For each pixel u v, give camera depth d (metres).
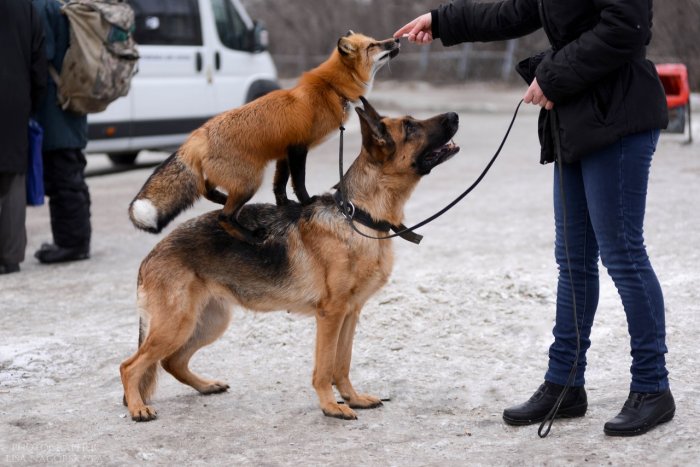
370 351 5.42
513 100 23.58
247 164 4.46
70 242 8.06
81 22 7.54
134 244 8.87
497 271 6.70
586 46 3.58
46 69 7.45
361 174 4.38
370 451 3.88
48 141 7.79
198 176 4.56
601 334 5.41
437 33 4.48
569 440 3.87
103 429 4.30
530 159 13.75
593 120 3.70
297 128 4.52
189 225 4.55
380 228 4.37
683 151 13.36
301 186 4.60
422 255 7.79
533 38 27.58
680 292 6.13
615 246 3.80
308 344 5.58
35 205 7.73
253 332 5.77
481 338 5.49
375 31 30.12
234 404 4.65
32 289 7.16
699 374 4.61
